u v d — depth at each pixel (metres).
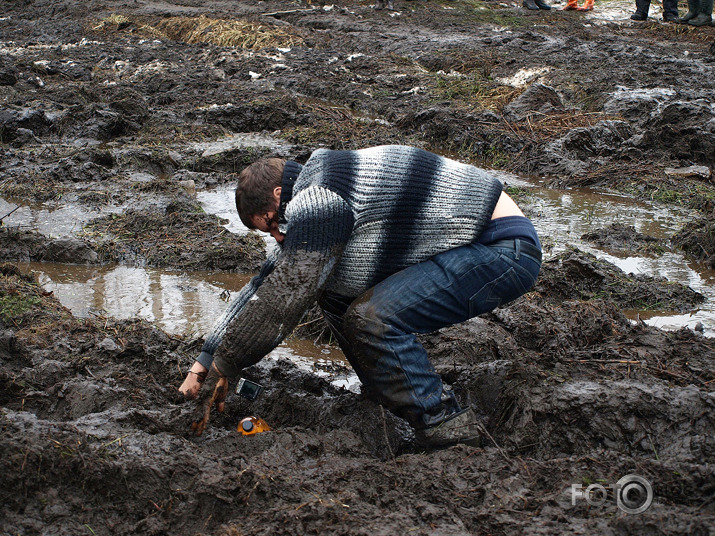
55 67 14.32
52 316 4.79
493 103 11.92
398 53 16.03
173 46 17.00
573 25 18.64
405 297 3.15
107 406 3.63
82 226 7.10
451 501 2.88
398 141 10.61
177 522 2.86
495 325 4.70
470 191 3.20
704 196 8.16
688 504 2.84
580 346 4.49
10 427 3.02
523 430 3.39
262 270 3.39
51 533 2.77
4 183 8.22
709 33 17.77
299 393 3.96
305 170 3.13
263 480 2.91
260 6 21.19
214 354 3.20
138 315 5.29
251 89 12.80
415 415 3.23
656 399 3.34
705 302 5.76
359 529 2.68
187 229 7.01
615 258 6.61
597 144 10.10
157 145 9.97
